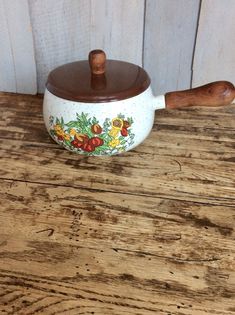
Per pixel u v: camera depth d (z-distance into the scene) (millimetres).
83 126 556
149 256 440
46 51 790
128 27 744
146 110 583
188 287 405
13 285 406
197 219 491
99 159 609
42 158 611
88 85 560
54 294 396
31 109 750
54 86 562
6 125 696
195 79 788
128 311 381
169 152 624
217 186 549
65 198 528
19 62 806
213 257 438
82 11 737
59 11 741
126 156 615
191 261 433
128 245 454
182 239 462
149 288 404
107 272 421
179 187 548
